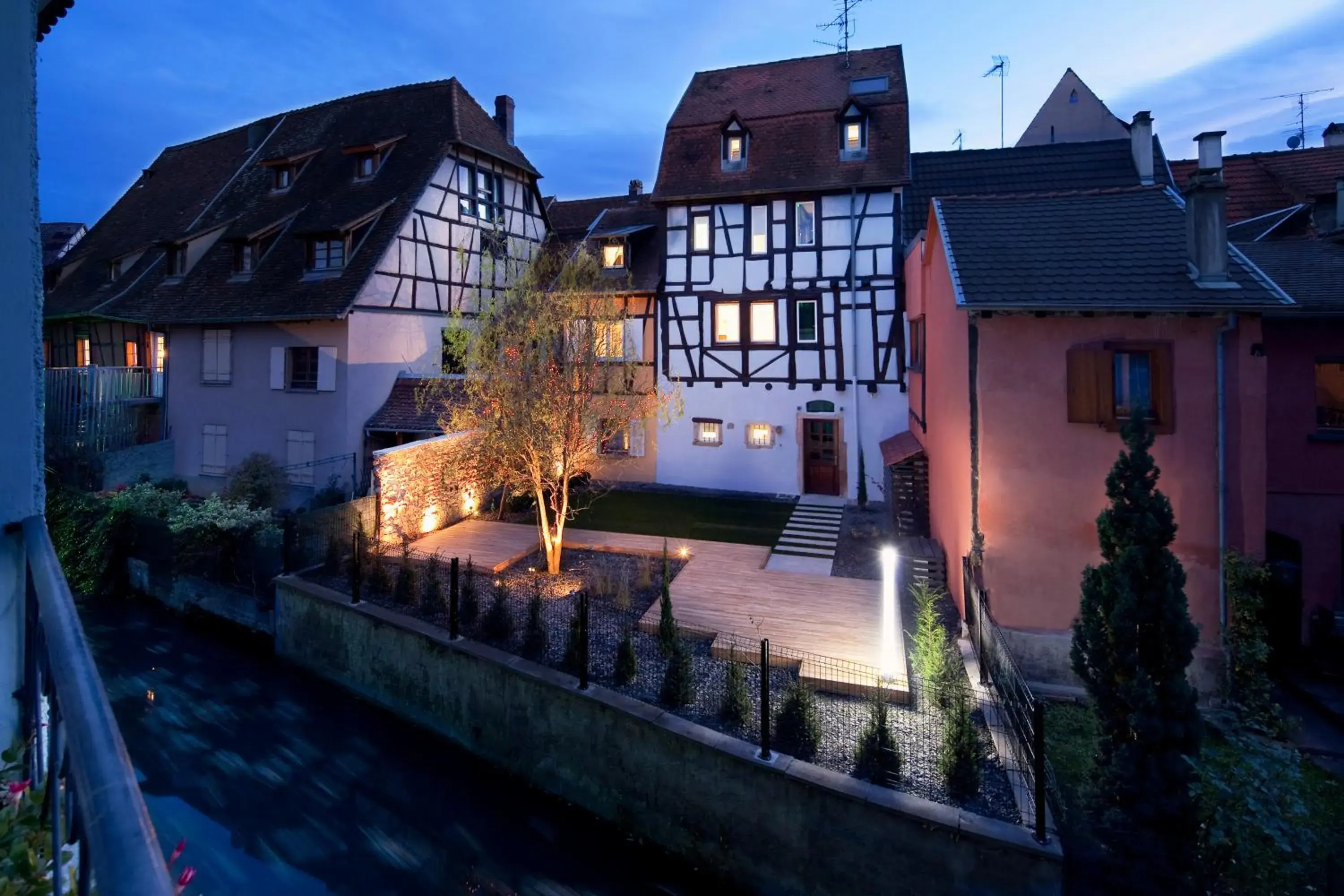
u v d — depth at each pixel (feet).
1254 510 28.45
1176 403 28.86
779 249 57.36
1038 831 19.06
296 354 59.11
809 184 55.88
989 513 30.30
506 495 51.42
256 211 69.72
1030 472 29.86
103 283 77.66
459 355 44.04
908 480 43.91
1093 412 28.81
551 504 49.88
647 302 60.90
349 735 31.78
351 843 25.76
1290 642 32.32
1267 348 33.94
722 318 59.47
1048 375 29.66
